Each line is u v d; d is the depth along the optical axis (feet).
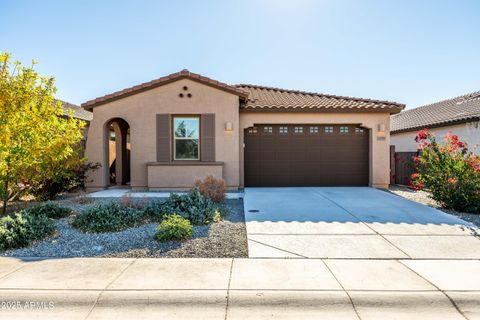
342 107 42.55
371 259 16.19
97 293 12.35
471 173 26.63
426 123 56.39
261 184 43.73
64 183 35.65
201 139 40.60
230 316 10.94
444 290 12.56
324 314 11.10
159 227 20.08
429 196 30.58
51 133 27.04
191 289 12.67
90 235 19.98
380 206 29.53
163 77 40.19
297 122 43.16
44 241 18.88
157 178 39.86
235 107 40.68
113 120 43.91
